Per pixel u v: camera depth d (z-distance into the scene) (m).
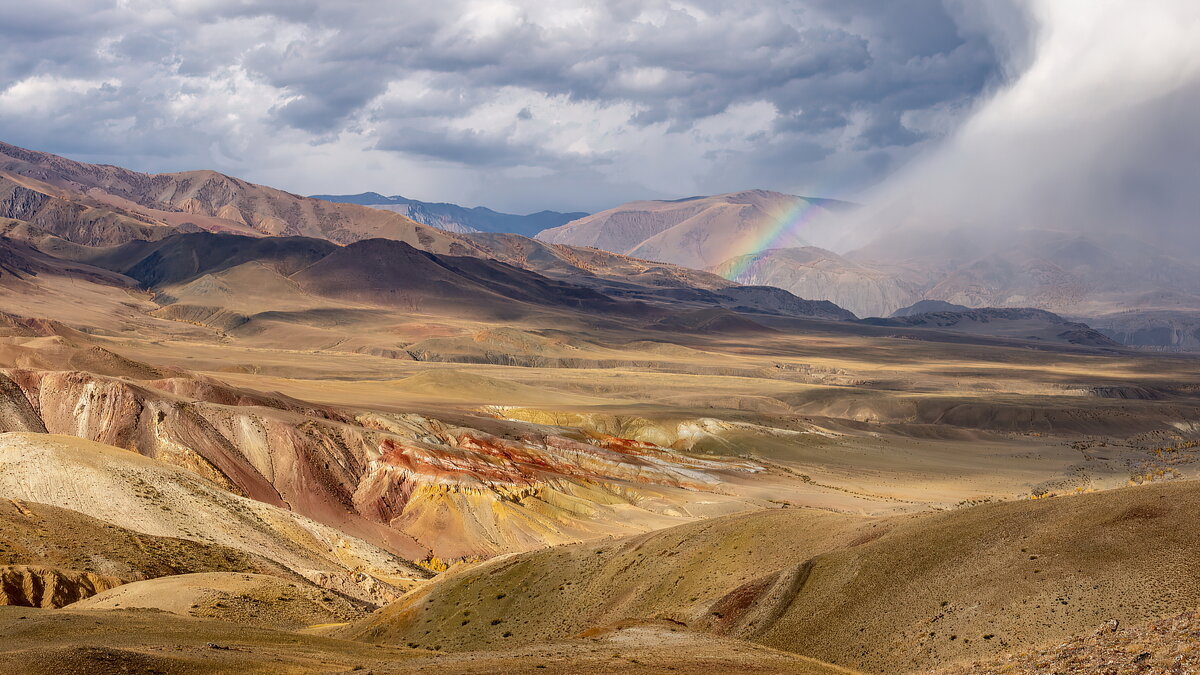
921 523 62.12
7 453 112.38
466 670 44.72
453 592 77.94
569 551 80.75
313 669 49.53
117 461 116.56
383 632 76.12
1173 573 45.72
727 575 67.88
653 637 55.47
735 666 45.31
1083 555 50.59
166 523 106.25
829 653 52.16
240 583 84.81
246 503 122.19
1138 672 36.16
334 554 120.19
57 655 46.03
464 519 148.50
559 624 70.19
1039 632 45.38
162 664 47.00
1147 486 56.75
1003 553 53.78
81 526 93.12
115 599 77.00
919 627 50.50
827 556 62.03
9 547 83.25
